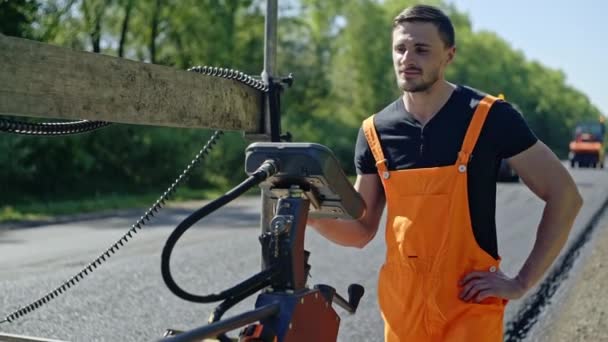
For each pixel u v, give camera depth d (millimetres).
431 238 2508
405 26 2537
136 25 25922
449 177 2492
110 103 2070
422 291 2523
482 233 2537
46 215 14617
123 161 23859
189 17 26406
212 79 2541
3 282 7250
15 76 1785
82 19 22047
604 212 15844
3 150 19266
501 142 2504
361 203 2424
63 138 20438
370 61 46188
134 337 5477
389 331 2625
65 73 1920
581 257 9336
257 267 8477
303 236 2180
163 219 14188
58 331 5488
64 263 8555
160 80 2271
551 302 6859
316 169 2129
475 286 2482
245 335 2006
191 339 1689
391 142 2611
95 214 15156
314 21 40875
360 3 46188
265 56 2887
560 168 2523
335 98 43438
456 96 2562
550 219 2520
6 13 17750
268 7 2867
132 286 7203
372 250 9781
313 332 2203
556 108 115812
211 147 2721
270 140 2902
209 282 7566
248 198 20125
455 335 2496
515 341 5660
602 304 6688
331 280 7809
